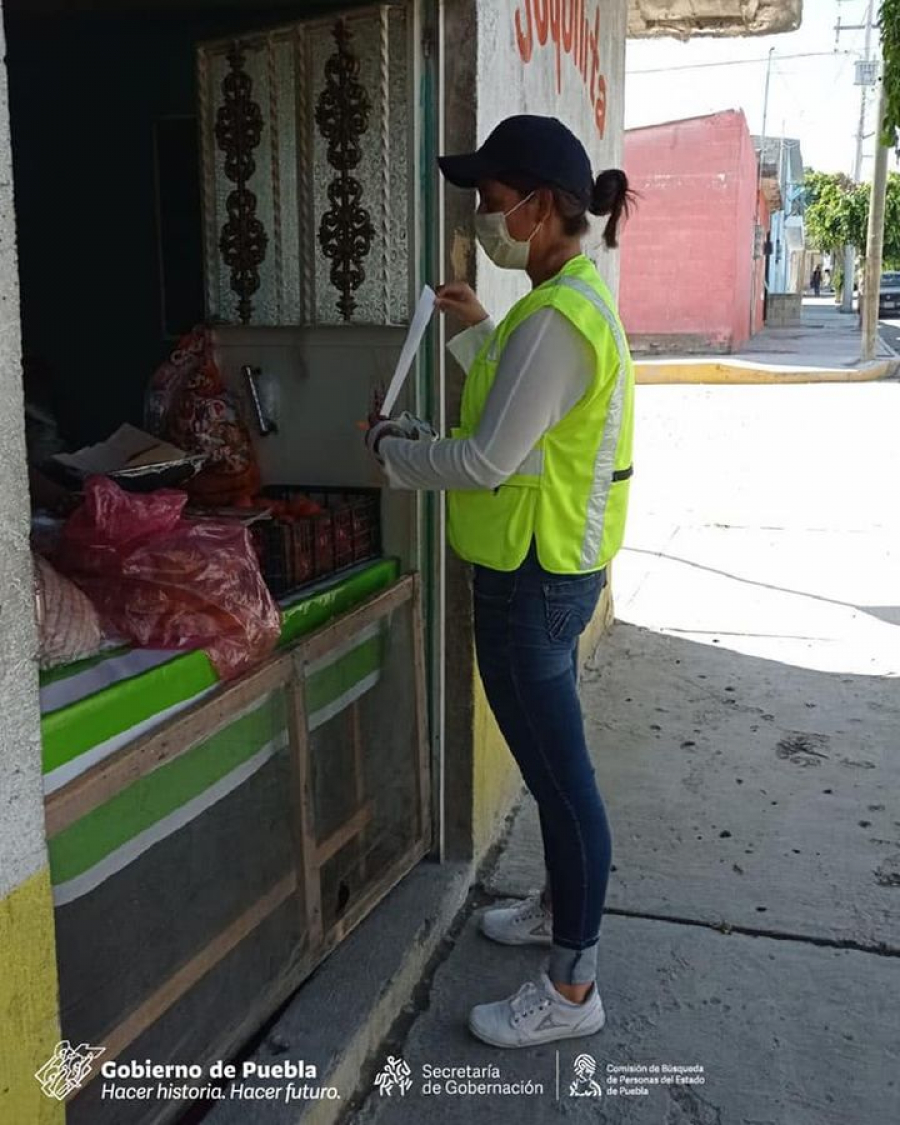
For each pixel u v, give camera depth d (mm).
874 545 6988
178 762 1973
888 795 3680
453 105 2760
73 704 1723
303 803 2365
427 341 2824
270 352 2973
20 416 1362
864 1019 2568
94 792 1710
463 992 2666
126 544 2086
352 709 2674
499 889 3121
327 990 2486
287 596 2504
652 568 6574
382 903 2865
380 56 2740
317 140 2844
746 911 2996
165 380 2916
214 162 2965
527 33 3234
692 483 9102
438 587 2959
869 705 4445
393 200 2807
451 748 3068
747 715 4355
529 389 2076
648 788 3732
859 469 9547
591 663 4949
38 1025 1485
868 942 2854
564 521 2213
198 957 2068
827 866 3229
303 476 2992
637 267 20031
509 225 2211
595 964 2539
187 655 2004
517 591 2248
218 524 2246
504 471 2119
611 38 4605
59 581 1944
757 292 26875
